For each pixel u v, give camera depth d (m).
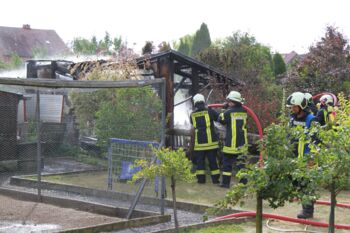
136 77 13.90
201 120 11.20
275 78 21.45
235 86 14.99
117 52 15.78
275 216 7.58
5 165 9.70
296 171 4.27
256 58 18.97
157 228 7.09
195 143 11.27
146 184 8.47
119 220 7.42
